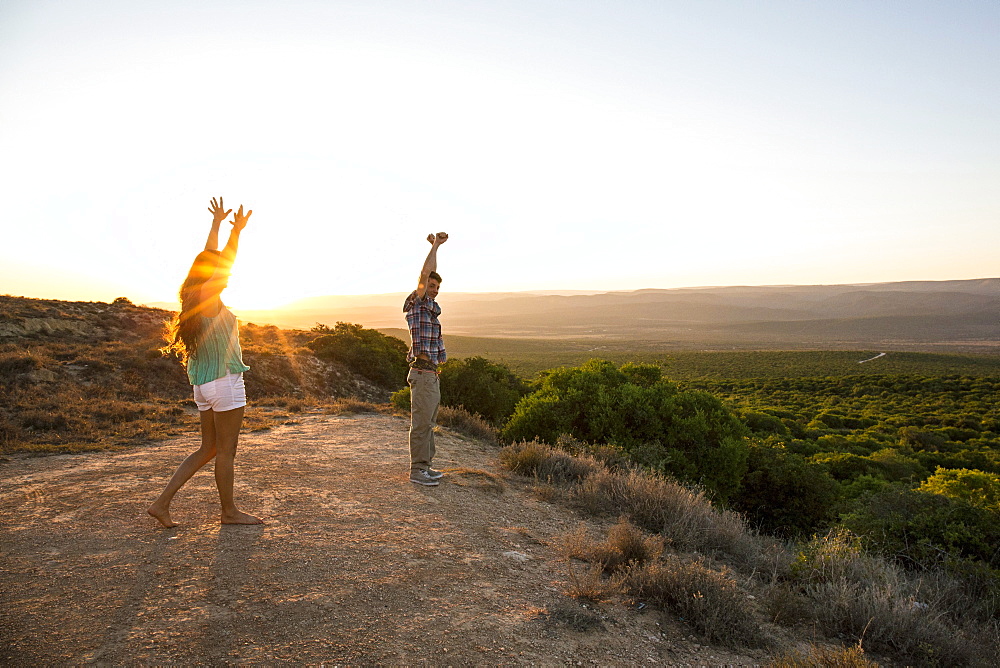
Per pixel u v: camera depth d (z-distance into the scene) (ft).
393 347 113.39
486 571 12.76
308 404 40.65
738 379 319.06
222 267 12.98
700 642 11.18
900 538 21.61
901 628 12.62
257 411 35.14
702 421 36.14
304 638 9.09
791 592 14.29
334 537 13.56
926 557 19.95
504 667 9.00
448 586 11.69
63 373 48.37
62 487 16.97
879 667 11.17
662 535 18.01
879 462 87.20
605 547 14.69
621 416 35.94
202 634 8.94
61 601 9.75
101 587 10.34
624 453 29.60
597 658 9.80
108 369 52.31
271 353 78.84
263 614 9.70
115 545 12.32
